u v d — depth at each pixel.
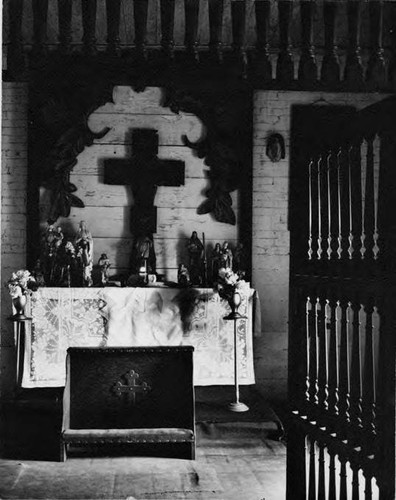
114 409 4.87
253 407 5.57
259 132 6.85
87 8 4.82
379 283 2.25
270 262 6.82
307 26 4.81
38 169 6.57
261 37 4.95
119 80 6.48
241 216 6.75
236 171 6.75
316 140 2.86
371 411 2.35
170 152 6.77
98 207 6.69
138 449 4.90
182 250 6.75
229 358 5.92
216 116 6.72
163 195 6.75
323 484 2.78
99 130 6.72
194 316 5.91
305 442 3.02
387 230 2.23
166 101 6.72
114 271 6.68
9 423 5.21
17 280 5.55
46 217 6.61
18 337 5.74
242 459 4.76
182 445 4.84
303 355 3.00
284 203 6.83
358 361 2.46
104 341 5.81
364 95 6.85
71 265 6.28
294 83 4.96
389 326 2.18
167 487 4.19
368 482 2.34
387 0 4.36
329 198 2.76
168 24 4.80
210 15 4.90
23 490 4.11
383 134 2.27
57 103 6.57
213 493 4.07
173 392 4.89
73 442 4.67
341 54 6.61
